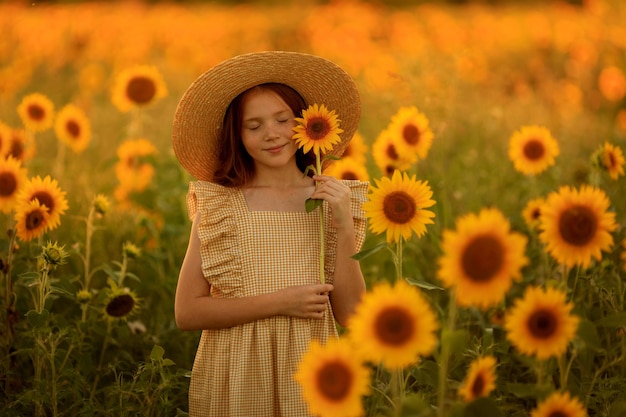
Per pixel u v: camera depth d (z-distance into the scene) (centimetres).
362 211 261
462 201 437
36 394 254
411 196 217
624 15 981
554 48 919
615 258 313
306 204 245
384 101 575
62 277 301
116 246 392
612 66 806
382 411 243
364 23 1163
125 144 438
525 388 199
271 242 253
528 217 331
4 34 1008
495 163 509
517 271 181
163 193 429
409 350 179
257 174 266
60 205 296
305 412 243
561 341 191
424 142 329
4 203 305
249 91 261
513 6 1431
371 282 357
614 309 261
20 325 297
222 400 248
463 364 264
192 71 813
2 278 324
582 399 227
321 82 270
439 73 484
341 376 187
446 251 181
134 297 298
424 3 1678
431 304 333
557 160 508
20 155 370
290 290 244
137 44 998
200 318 249
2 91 643
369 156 454
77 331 291
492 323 294
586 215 199
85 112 684
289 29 1105
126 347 316
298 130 241
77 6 1323
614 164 312
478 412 187
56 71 877
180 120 271
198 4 1584
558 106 680
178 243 406
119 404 257
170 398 280
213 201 259
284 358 244
